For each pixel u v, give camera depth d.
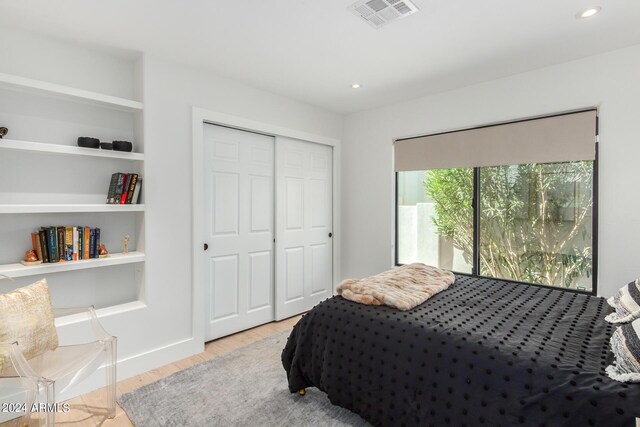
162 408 1.98
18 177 2.14
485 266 3.16
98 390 2.21
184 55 2.49
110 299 2.51
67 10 1.89
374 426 1.67
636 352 1.21
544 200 2.83
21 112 2.14
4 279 2.06
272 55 2.49
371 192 3.86
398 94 3.35
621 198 2.38
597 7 1.85
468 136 3.13
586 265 2.62
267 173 3.41
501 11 1.90
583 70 2.51
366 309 1.96
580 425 1.12
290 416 1.91
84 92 2.20
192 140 2.72
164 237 2.57
